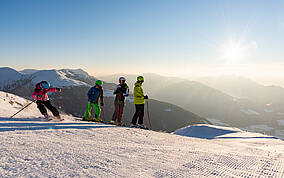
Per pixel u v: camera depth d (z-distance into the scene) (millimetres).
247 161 3654
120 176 2348
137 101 8188
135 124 8203
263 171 2977
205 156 3848
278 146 8961
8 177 2029
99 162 2824
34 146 3316
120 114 8172
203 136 26609
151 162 3102
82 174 2301
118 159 3072
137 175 2443
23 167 2359
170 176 2514
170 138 6379
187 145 5289
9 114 7160
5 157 2637
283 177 2689
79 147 3574
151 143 4852
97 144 3992
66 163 2648
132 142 4676
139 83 8234
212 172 2803
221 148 5559
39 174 2189
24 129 4711
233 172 2865
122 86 8211
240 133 25453
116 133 5574
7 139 3592
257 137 18672
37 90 6766
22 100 14344
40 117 7297
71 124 6281
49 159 2744
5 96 13070
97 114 8273
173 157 3574
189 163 3225
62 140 3998
